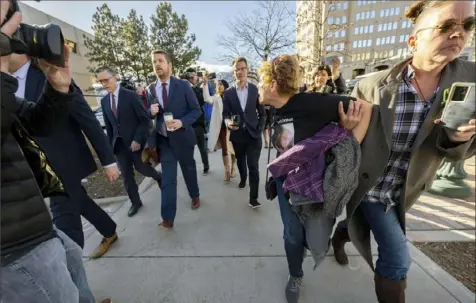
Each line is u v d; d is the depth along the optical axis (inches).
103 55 768.3
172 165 105.8
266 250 89.4
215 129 156.3
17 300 33.4
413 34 45.7
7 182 30.5
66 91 43.2
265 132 246.2
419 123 48.9
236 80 116.9
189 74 216.8
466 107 37.2
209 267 81.4
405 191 52.3
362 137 50.4
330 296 69.3
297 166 53.3
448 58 41.1
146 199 135.4
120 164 116.8
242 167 142.5
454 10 38.4
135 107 111.3
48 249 36.1
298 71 54.2
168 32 856.9
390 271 52.1
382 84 50.8
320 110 51.1
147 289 73.4
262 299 69.2
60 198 71.1
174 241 96.2
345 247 90.1
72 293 39.7
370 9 1435.8
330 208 51.1
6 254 30.6
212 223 109.0
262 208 121.5
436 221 106.1
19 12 31.2
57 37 35.8
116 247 93.0
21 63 60.3
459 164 129.8
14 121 32.6
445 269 78.0
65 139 70.0
